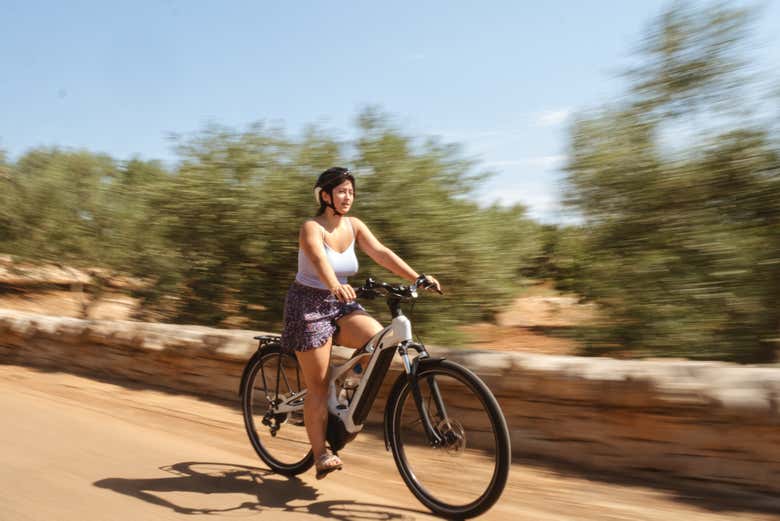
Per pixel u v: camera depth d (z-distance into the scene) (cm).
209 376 664
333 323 378
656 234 721
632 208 734
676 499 391
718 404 398
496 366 482
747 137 684
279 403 430
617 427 436
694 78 707
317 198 376
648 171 719
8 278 2111
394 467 448
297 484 403
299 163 925
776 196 663
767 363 673
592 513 372
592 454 445
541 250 906
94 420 519
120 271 1355
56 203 1725
